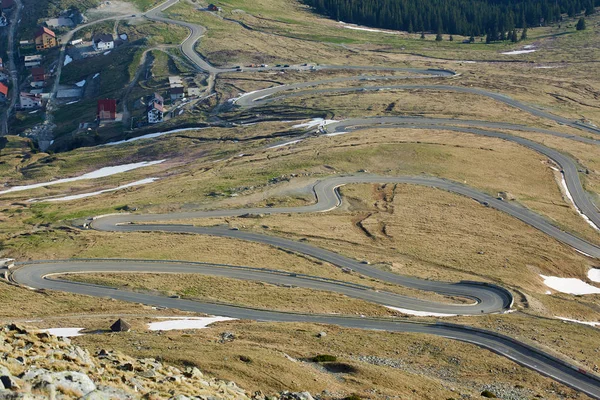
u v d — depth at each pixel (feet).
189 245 440.04
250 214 499.92
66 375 140.26
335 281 384.06
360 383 234.99
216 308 343.26
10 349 158.92
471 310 352.08
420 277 396.57
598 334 317.42
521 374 262.47
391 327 316.40
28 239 464.65
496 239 464.65
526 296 369.71
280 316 331.57
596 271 438.81
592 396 246.47
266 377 225.35
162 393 160.04
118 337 270.46
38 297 360.69
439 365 268.41
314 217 495.82
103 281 382.42
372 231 467.52
